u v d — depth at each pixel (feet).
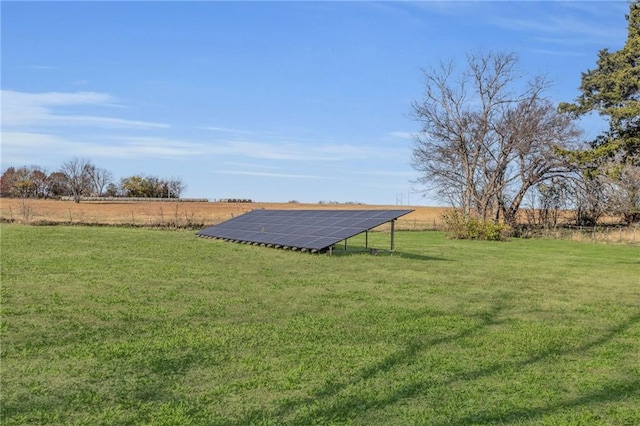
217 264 49.67
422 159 127.85
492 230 100.48
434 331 25.72
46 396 16.38
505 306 33.04
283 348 22.08
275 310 29.76
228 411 15.47
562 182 121.90
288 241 64.64
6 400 15.99
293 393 17.01
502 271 50.93
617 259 67.46
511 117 116.88
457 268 51.88
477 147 117.70
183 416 15.03
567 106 122.21
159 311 28.81
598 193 120.47
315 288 37.60
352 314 29.14
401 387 17.72
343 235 59.06
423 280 43.01
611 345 23.90
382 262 54.19
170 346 22.06
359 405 16.12
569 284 43.60
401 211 62.90
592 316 30.58
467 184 119.24
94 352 21.04
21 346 21.65
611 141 64.03
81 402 15.96
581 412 15.99
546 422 15.19
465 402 16.53
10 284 36.09
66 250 58.08
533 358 21.58
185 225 106.42
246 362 20.11
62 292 33.58
